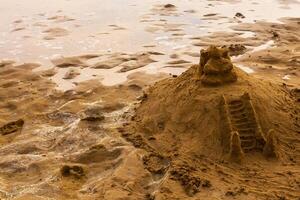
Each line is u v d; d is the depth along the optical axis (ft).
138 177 26.96
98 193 25.89
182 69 44.45
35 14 66.39
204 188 25.26
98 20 62.54
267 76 41.16
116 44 52.60
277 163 26.91
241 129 28.02
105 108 36.50
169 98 32.55
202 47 50.67
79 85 41.91
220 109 28.55
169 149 29.01
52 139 32.68
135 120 33.45
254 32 55.47
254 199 24.12
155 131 31.17
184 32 56.08
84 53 50.14
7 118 36.47
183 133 29.86
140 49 50.67
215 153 27.78
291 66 44.11
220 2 71.05
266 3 70.13
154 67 45.34
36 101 38.88
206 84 30.48
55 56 49.55
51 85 42.32
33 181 27.73
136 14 64.85
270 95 31.14
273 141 27.17
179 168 26.91
